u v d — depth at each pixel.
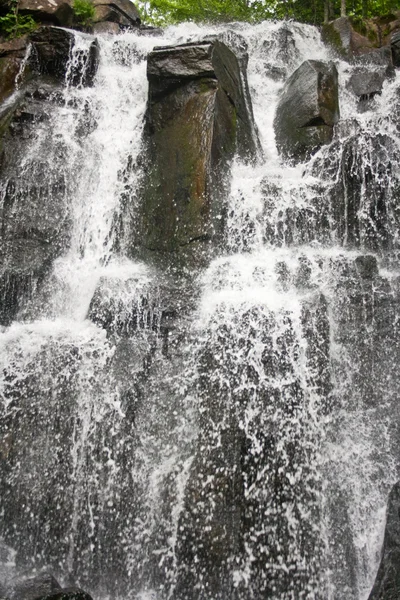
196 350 5.60
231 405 5.17
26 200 7.48
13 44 9.45
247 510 4.86
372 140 7.62
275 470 4.98
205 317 5.71
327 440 5.33
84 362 5.73
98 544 5.14
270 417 5.12
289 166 7.97
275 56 11.01
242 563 4.74
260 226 6.84
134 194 7.21
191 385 5.48
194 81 7.29
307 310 5.61
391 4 13.25
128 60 9.84
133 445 5.45
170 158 7.11
